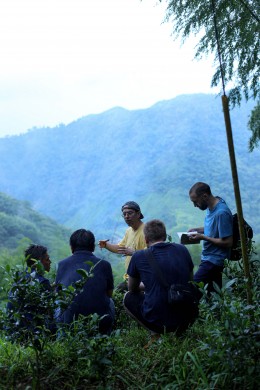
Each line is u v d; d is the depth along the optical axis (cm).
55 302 300
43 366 310
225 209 502
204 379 270
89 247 428
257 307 311
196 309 379
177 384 282
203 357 314
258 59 647
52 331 403
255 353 274
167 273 384
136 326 491
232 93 691
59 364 310
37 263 297
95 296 402
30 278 294
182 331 383
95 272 412
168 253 393
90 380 302
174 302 372
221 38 646
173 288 376
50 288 318
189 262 396
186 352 318
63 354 322
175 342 356
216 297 288
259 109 882
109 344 302
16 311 295
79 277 404
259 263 435
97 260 420
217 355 276
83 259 418
